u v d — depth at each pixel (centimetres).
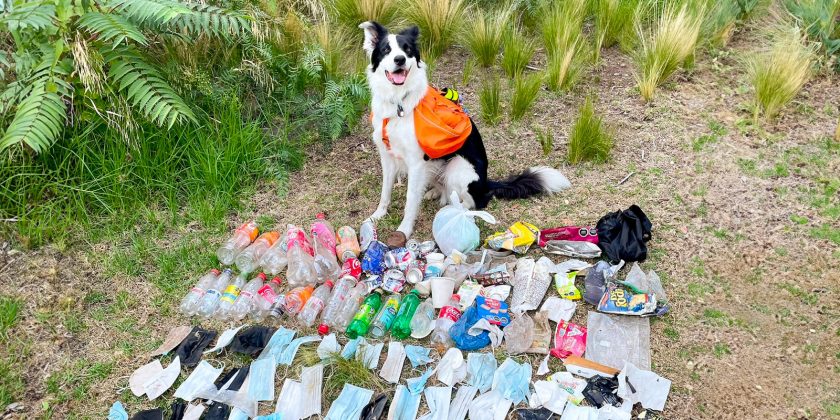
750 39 609
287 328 353
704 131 504
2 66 441
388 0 620
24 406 310
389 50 376
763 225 414
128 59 424
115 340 345
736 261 388
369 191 462
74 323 353
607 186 456
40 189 420
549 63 576
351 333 345
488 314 347
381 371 325
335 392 318
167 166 448
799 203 430
